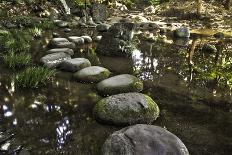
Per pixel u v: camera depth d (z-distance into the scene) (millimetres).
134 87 5504
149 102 4676
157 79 6453
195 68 7371
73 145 3914
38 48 8344
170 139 3654
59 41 8547
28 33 9750
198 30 12633
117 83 5492
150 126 3885
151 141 3561
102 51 8211
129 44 8328
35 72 5797
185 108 5109
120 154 3445
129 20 14367
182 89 5934
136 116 4414
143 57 8148
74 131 4246
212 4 16750
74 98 5266
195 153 3863
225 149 3994
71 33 10852
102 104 4609
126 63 7531
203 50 9117
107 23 13391
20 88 5594
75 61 6625
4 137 3957
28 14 12859
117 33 8195
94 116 4609
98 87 5551
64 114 4715
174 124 4551
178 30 11148
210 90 5965
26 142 3912
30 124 4371
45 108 4887
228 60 8188
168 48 9305
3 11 12047
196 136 4266
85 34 10781
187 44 9953
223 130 4473
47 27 11406
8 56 6883
